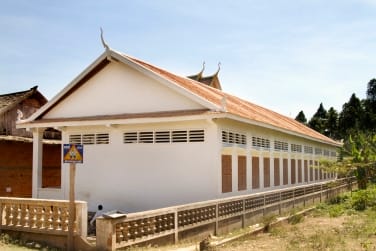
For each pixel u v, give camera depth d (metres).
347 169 23.69
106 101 18.03
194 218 12.18
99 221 9.48
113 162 17.38
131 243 9.87
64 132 18.69
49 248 10.29
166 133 16.38
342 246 11.21
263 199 16.66
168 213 11.09
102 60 17.55
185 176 15.84
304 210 19.27
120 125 17.23
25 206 11.16
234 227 14.28
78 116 18.56
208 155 15.46
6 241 10.88
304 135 25.23
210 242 11.25
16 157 23.56
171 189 16.05
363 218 16.97
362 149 24.52
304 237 12.60
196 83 22.00
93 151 17.88
